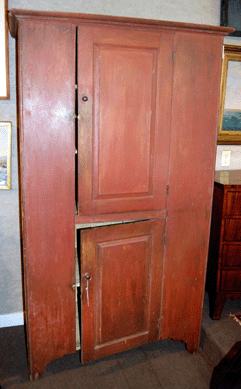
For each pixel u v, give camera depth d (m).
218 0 2.26
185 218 1.83
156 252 1.83
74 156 1.57
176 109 1.67
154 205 1.76
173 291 1.93
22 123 1.47
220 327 2.13
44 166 1.54
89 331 1.79
